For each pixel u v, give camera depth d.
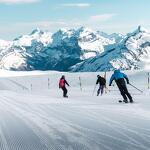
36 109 17.61
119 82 19.84
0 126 11.94
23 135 9.98
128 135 9.45
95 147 8.04
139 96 24.66
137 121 12.12
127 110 15.76
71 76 68.62
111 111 15.46
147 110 15.60
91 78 64.38
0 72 116.94
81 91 39.28
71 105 19.23
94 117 13.55
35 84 65.88
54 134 9.93
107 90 36.84
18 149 8.08
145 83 48.44
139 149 7.74
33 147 8.25
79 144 8.42
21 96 31.41
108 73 67.81
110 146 8.10
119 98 23.69
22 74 116.94
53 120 13.00
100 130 10.41
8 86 64.25
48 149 8.00
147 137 9.12
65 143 8.59
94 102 21.03
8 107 19.64
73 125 11.57
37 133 10.22
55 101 23.06
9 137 9.72
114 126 11.10
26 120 13.34
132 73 60.72
